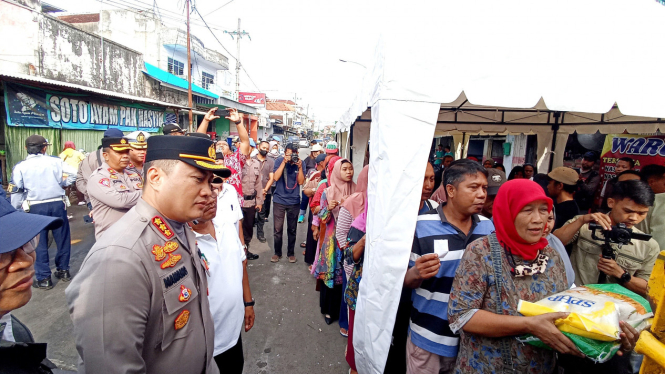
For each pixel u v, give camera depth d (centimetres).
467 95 184
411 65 183
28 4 812
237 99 2294
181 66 1823
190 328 127
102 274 105
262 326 337
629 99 185
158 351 119
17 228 88
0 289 89
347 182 341
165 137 123
